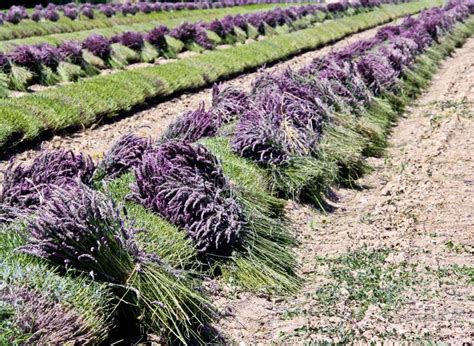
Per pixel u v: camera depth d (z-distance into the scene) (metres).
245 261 5.28
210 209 5.32
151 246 4.68
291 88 8.73
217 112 8.39
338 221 6.70
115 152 6.34
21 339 3.34
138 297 4.07
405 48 14.55
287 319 4.69
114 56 16.70
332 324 4.56
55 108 10.09
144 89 12.31
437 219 6.50
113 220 4.36
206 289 4.75
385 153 9.20
